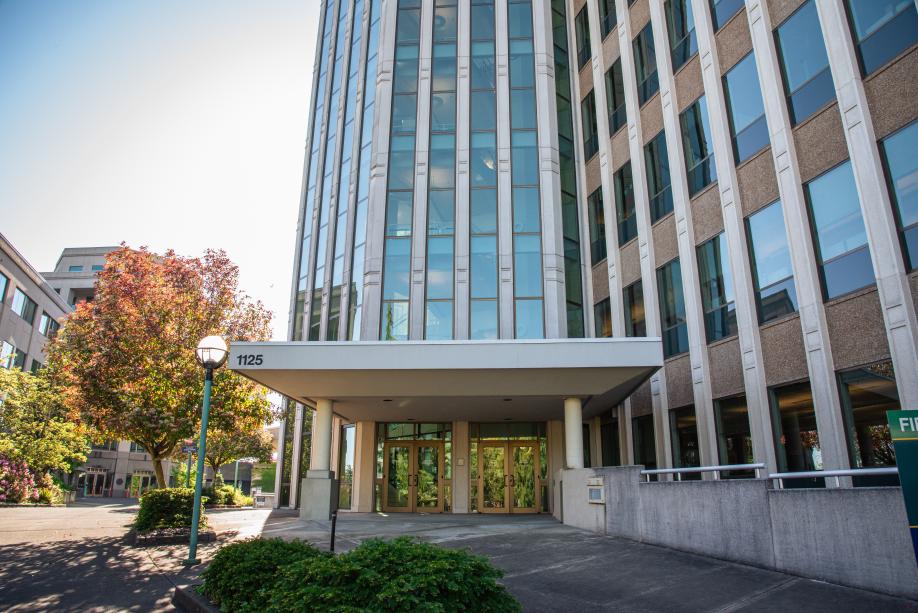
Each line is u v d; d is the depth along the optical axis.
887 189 11.26
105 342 15.88
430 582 5.04
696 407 15.45
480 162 22.20
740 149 15.09
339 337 22.94
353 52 27.94
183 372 16.08
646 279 18.09
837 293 12.09
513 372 14.48
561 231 21.34
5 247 37.66
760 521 8.50
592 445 21.11
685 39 17.50
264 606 5.71
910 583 6.65
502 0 24.17
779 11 14.08
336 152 26.77
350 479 21.66
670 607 6.89
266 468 76.50
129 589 7.88
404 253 21.44
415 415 19.95
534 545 10.94
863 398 11.35
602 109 21.53
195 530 9.70
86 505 33.06
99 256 77.69
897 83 11.31
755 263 14.30
